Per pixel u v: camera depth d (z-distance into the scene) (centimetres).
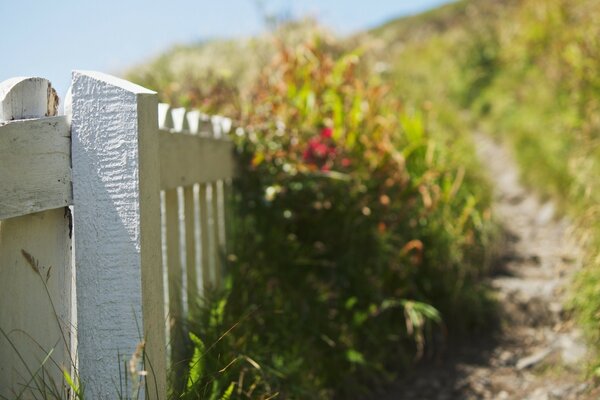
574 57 656
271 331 271
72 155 156
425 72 1043
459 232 414
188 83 504
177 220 244
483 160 667
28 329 159
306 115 422
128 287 155
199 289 265
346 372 307
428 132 500
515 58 923
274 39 538
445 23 1530
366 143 398
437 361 354
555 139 592
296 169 347
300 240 354
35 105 154
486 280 420
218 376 205
